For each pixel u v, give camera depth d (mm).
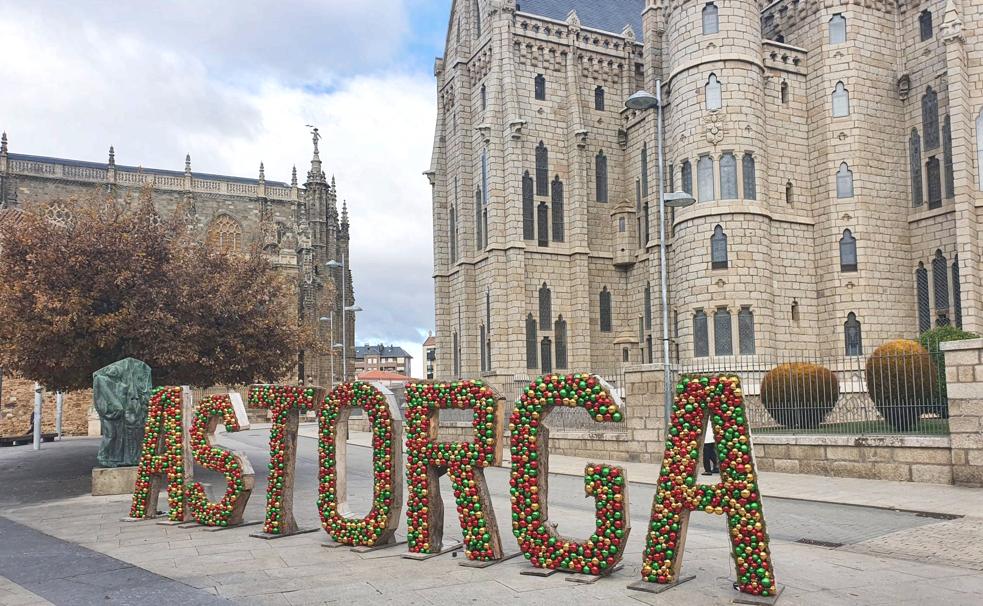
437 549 13602
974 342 19875
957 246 38250
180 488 17453
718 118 41938
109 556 13922
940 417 22656
